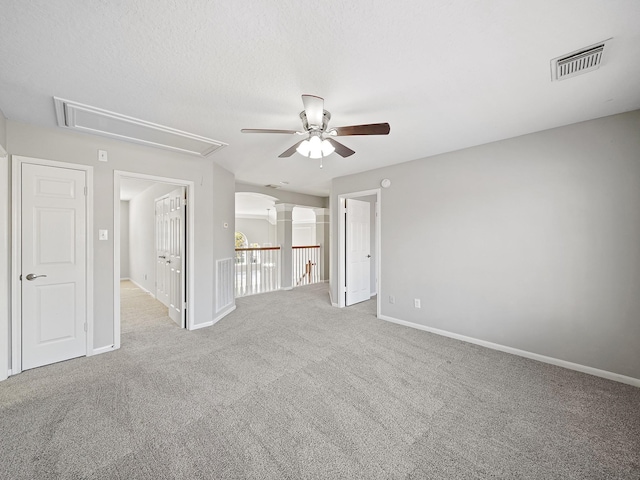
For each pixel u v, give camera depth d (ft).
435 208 10.98
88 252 8.65
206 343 9.82
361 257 16.31
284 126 8.11
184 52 4.89
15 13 3.95
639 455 4.83
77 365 8.05
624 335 7.27
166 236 13.92
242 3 3.83
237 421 5.65
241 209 33.91
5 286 7.30
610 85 5.96
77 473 4.38
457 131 8.51
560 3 3.86
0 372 7.17
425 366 8.14
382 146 9.91
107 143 9.07
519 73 5.55
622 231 7.29
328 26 4.28
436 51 4.89
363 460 4.70
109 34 4.42
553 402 6.37
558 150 8.20
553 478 4.38
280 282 20.06
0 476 4.31
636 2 3.83
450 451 4.91
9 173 7.45
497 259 9.41
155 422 5.59
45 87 5.98
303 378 7.40
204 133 8.63
